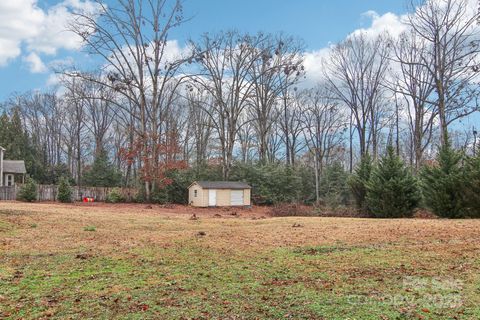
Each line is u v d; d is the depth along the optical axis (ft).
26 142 164.86
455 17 95.30
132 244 31.30
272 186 120.88
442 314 14.44
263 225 46.73
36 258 25.71
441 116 95.50
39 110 188.24
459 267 21.95
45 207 71.36
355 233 37.19
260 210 93.50
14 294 17.78
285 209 79.20
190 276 21.21
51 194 110.63
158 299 17.01
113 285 19.38
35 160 161.07
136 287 19.01
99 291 18.33
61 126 190.80
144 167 109.09
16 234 35.63
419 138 112.57
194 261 25.07
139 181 114.52
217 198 103.35
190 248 29.63
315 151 151.12
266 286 18.99
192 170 119.85
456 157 59.52
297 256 26.63
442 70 96.63
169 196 110.93
